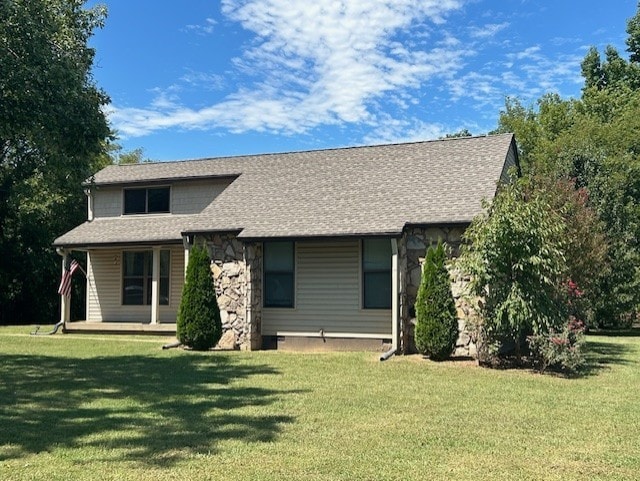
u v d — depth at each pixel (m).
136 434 6.30
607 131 26.75
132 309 20.08
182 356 12.89
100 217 20.91
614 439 6.14
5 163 20.88
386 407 7.67
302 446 5.84
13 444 5.93
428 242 12.99
